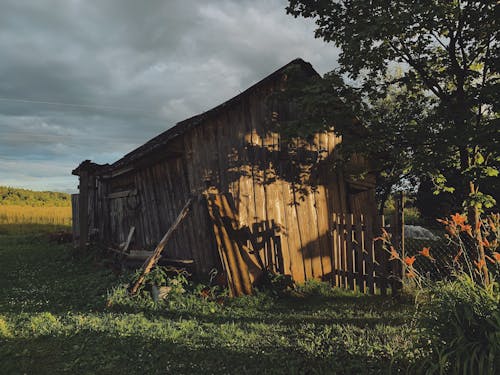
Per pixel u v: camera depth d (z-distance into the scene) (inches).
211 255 313.1
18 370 164.4
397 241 277.1
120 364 169.3
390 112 421.4
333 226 334.3
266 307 269.4
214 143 336.8
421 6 287.9
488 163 342.6
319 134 390.0
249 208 338.3
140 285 289.6
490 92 289.0
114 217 503.5
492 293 134.1
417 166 331.0
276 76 362.6
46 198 2239.2
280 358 169.0
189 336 200.8
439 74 352.8
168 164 360.5
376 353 165.8
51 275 400.5
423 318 135.5
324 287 324.8
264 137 359.3
